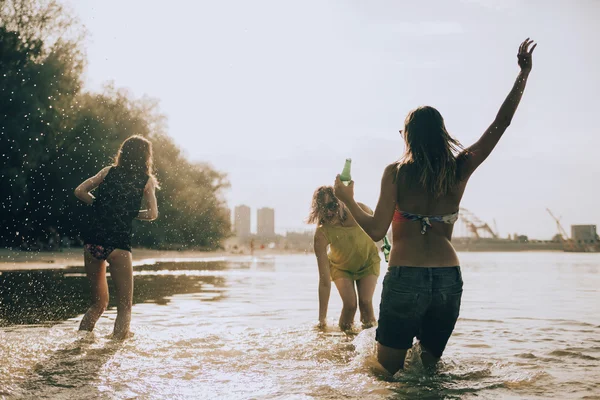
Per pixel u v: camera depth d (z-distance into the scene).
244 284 10.11
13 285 8.92
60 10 22.86
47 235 27.25
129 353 3.46
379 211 3.19
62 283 9.39
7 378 2.80
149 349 3.62
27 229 26.52
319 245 5.01
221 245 53.81
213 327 4.75
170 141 41.81
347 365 3.21
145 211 4.47
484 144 3.21
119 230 4.26
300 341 3.98
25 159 21.94
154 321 5.15
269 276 12.80
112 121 30.19
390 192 3.17
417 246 3.10
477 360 3.35
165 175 39.41
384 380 2.86
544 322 5.09
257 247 65.69
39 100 22.30
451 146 3.19
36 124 22.05
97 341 3.88
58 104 23.22
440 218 3.12
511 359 3.40
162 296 7.73
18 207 23.19
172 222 41.84
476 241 82.06
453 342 4.03
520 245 78.44
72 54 23.41
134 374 2.92
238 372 3.00
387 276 3.15
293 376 2.91
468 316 5.54
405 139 3.23
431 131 3.16
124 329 4.12
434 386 2.73
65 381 2.76
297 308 6.30
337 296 7.69
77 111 25.88
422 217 3.11
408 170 3.14
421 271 3.06
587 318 5.37
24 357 3.29
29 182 24.58
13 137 21.19
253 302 6.95
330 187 5.11
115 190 4.33
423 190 3.12
